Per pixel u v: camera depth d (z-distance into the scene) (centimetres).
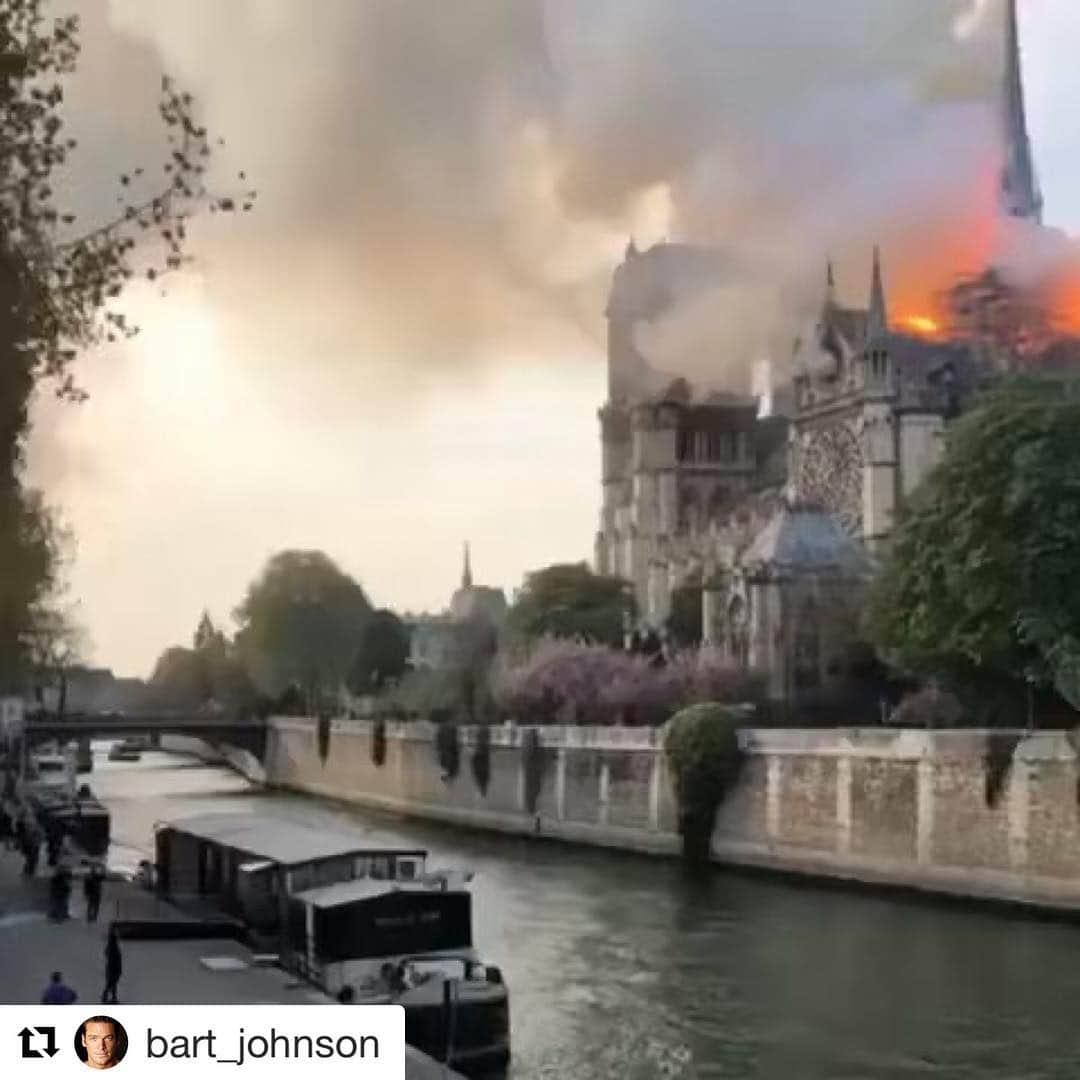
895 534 7038
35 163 2605
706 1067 3622
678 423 18750
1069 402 6384
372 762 12369
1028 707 6625
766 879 6956
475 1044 3562
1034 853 5616
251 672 16762
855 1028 3931
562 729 9219
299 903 4094
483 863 7938
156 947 4244
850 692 10169
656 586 15438
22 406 2831
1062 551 6162
